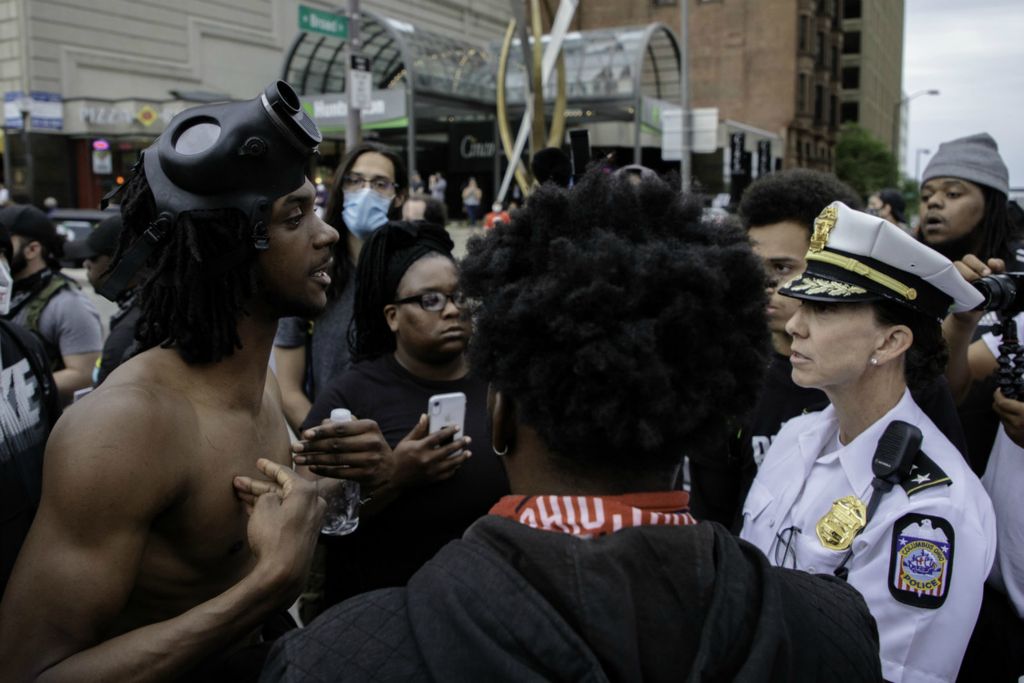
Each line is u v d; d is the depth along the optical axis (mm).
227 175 1367
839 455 1867
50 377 2162
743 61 46312
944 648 1579
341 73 28016
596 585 929
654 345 984
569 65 27031
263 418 1664
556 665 880
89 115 27516
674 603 961
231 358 1506
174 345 1468
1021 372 2082
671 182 1126
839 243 1800
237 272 1441
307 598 2684
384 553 2281
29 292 3951
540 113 7094
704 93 47344
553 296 1007
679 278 1016
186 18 30594
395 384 2502
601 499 1024
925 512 1633
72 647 1244
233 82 32281
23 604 1238
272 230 1461
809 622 1025
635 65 26188
